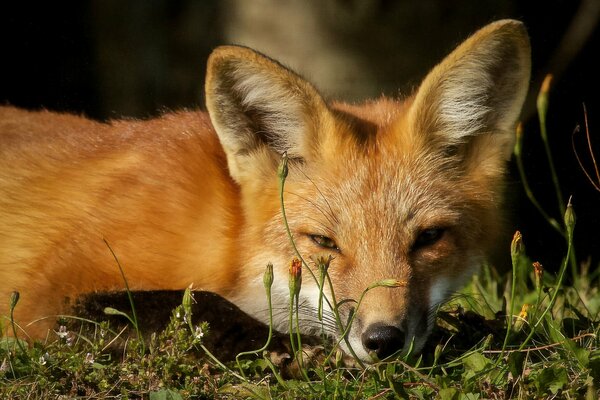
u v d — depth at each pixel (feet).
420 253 28.45
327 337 28.17
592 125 66.69
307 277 28.37
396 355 25.80
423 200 28.96
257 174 29.76
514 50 29.73
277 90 29.27
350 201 28.71
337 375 25.17
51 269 28.91
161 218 29.19
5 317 28.66
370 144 29.94
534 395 23.71
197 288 29.22
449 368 26.61
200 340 26.04
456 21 56.70
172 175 29.99
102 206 29.66
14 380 25.20
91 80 66.69
